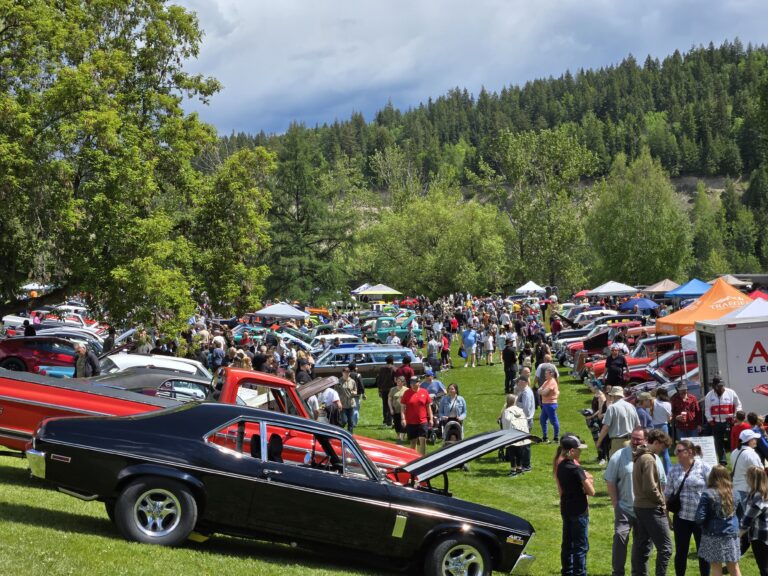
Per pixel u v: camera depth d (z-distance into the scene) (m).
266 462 9.23
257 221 34.09
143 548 8.55
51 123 27.12
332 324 53.81
